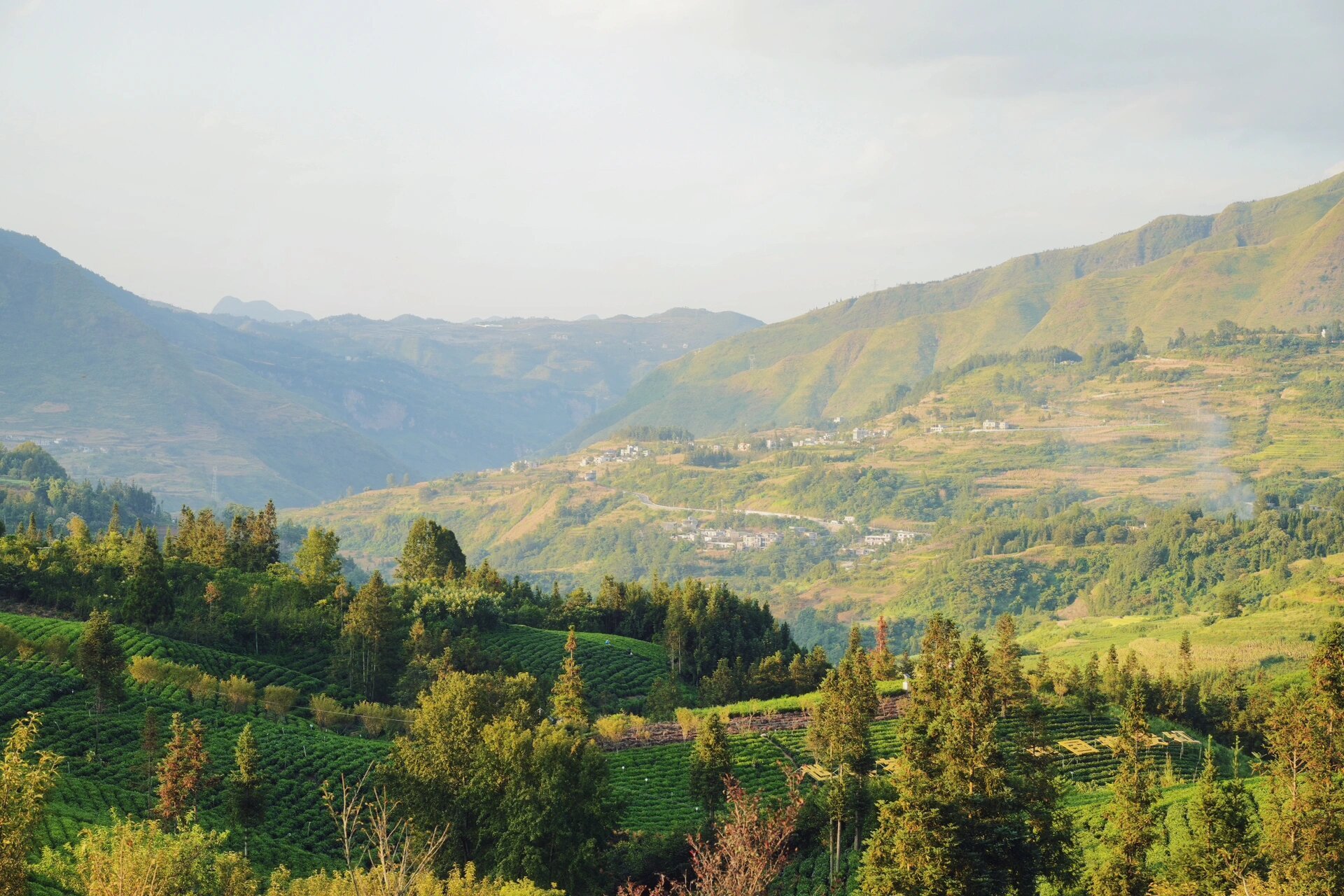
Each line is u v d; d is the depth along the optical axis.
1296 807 65.00
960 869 58.41
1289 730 71.62
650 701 151.25
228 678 133.62
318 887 58.94
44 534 190.25
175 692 121.06
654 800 107.69
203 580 166.25
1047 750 72.12
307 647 153.50
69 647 122.62
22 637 123.88
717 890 51.56
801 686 166.00
